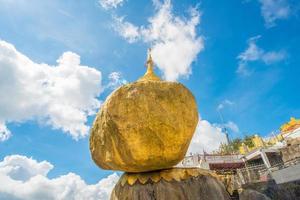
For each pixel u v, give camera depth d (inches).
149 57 374.9
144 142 291.9
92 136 343.3
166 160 303.1
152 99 302.5
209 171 348.2
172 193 301.9
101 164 337.7
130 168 312.7
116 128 298.8
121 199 315.9
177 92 316.5
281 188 527.8
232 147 1553.9
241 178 764.6
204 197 308.7
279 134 1300.4
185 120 308.0
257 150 1114.7
